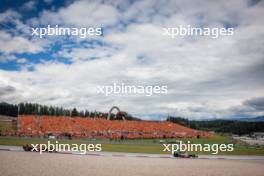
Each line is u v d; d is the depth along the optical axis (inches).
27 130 3976.4
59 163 1763.0
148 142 3422.7
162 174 1517.0
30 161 1795.0
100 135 3858.3
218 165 1907.0
